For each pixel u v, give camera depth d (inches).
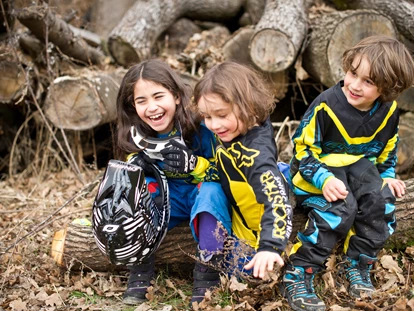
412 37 199.0
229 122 99.1
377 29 183.2
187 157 111.7
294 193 117.6
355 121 106.3
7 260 133.0
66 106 194.2
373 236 108.6
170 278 124.1
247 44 206.1
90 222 134.0
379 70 97.3
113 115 202.2
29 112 219.9
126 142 115.3
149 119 111.3
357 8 211.5
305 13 203.0
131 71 112.3
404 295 107.3
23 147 221.8
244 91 98.0
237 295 109.7
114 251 104.2
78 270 128.3
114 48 220.2
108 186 103.2
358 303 103.6
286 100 218.7
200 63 212.7
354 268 111.9
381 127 108.1
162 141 113.0
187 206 120.2
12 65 200.4
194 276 111.6
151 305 111.8
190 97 114.7
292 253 108.7
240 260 110.0
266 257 91.9
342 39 185.6
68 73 207.5
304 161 109.9
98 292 118.6
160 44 240.8
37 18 188.4
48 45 195.6
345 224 105.5
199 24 256.5
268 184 97.1
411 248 122.2
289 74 209.8
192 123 112.9
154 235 108.0
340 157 110.7
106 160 224.2
